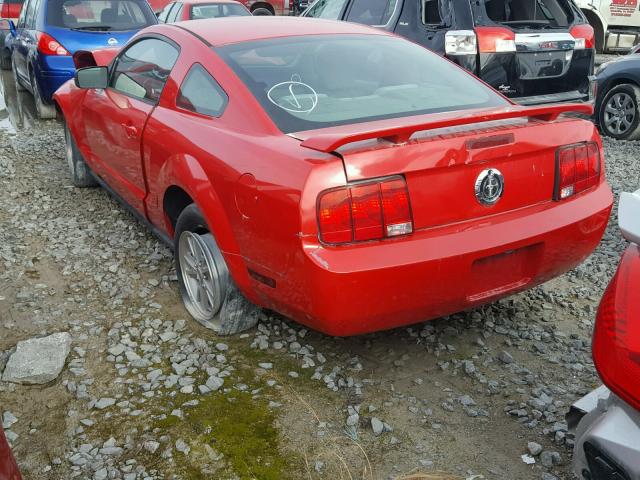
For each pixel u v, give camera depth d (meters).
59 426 2.80
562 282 4.17
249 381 3.09
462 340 3.45
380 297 2.63
